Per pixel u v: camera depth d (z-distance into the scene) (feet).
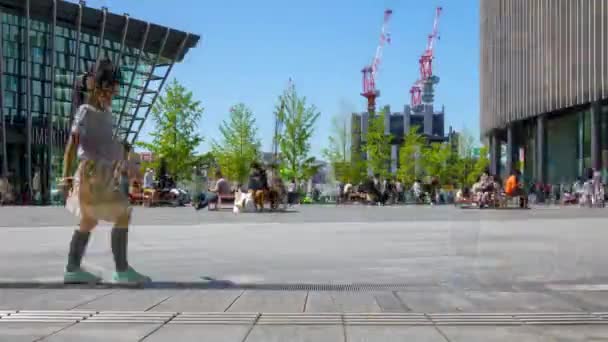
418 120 523.29
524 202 103.24
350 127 203.00
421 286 21.16
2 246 35.17
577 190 140.87
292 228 50.98
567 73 164.14
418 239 40.06
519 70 193.98
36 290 20.03
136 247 35.19
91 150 20.72
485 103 234.79
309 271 25.05
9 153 157.48
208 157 166.71
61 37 170.71
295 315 16.19
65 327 14.87
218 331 14.46
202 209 95.66
